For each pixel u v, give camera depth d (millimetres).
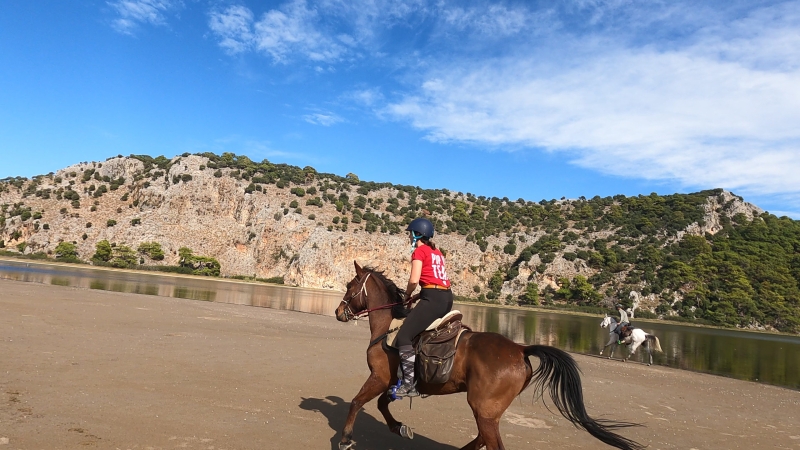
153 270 83188
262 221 100938
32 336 11008
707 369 21688
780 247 100125
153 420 6391
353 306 6672
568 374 4957
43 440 5332
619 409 10438
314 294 64188
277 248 96875
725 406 12102
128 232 93312
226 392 8242
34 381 7574
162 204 101750
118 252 84438
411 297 6094
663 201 124250
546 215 128875
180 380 8695
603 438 4797
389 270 96062
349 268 93062
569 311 83562
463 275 99500
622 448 4762
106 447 5344
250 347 13117
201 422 6523
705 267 89750
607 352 25906
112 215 100438
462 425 7883
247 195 107562
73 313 15633
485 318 47438
